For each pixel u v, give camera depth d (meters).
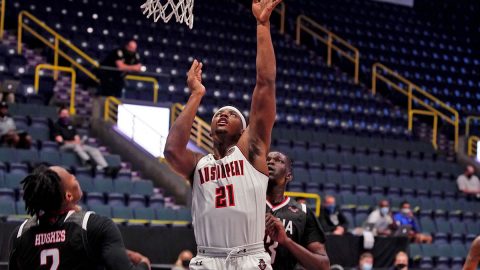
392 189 16.91
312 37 24.47
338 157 17.80
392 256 12.05
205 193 4.27
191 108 4.52
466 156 20.20
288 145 17.66
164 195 14.70
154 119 16.25
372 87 22.69
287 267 5.35
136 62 17.09
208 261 4.21
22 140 13.92
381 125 20.52
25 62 17.56
